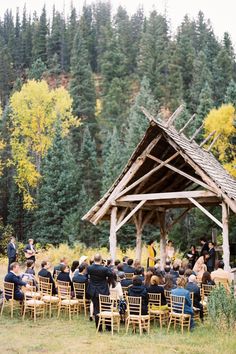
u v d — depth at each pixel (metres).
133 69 84.38
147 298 10.05
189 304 10.23
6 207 45.53
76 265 13.13
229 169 32.81
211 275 12.40
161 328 10.41
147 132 13.73
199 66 63.84
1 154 47.75
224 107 35.31
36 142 47.59
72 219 35.72
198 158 13.96
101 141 53.19
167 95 62.31
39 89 46.72
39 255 27.45
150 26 91.88
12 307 11.20
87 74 58.28
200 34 93.56
